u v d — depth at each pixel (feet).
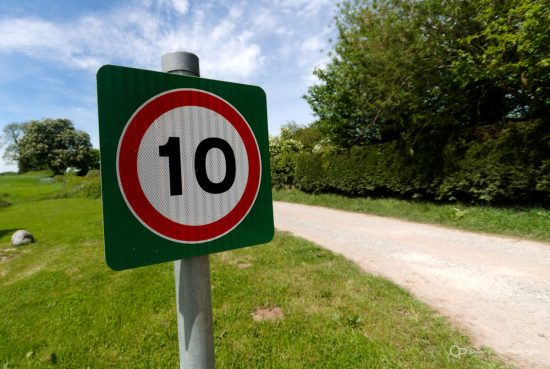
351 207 38.78
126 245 2.89
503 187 25.95
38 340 10.44
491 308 11.61
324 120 47.55
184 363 3.40
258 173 3.93
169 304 12.57
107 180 2.80
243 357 8.73
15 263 22.02
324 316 10.69
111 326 11.02
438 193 31.60
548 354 8.78
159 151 3.10
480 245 19.76
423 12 27.02
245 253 19.20
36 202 81.97
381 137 44.86
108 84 2.81
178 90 3.23
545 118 23.79
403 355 8.46
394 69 30.07
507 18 21.40
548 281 13.92
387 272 15.71
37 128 195.72
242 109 3.79
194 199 3.34
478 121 32.78
